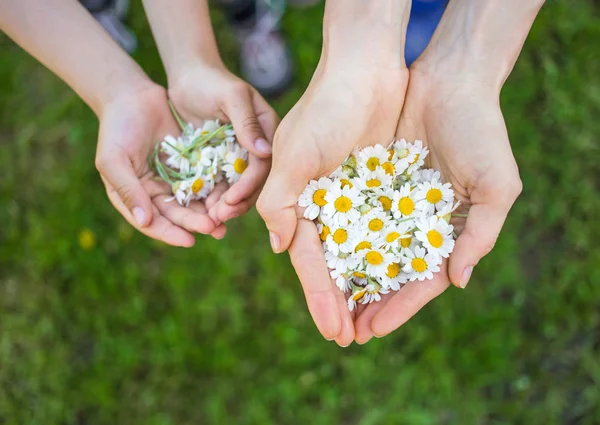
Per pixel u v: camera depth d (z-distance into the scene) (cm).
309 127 50
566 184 71
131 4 75
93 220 74
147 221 55
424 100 53
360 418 70
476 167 51
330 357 71
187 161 57
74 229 74
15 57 77
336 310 51
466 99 52
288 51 74
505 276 71
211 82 57
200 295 73
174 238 55
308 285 52
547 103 72
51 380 72
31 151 76
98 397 72
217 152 57
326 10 53
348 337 51
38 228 74
